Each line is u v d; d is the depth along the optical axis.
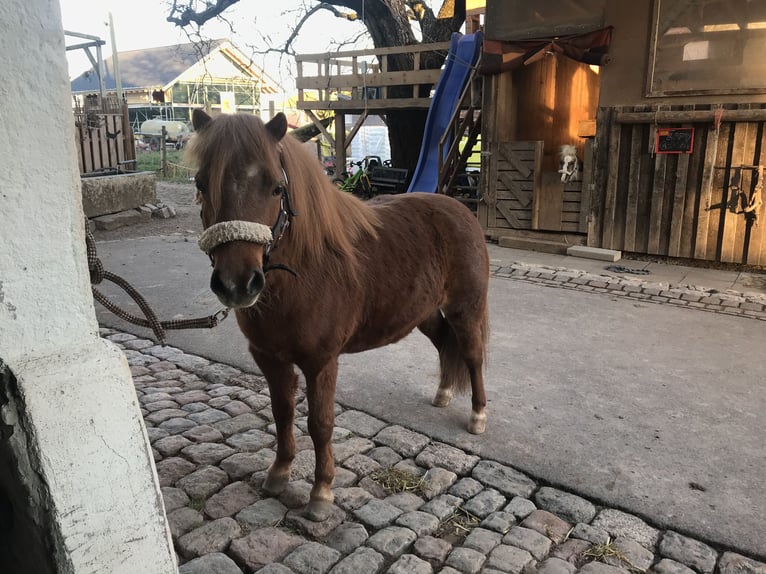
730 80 6.32
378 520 2.36
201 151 1.87
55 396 1.31
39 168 1.30
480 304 3.03
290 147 2.09
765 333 4.64
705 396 3.54
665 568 2.12
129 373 1.45
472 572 2.08
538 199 7.70
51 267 1.35
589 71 10.47
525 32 7.48
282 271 2.06
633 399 3.49
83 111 9.83
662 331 4.69
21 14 1.23
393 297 2.53
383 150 27.94
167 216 9.58
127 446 1.43
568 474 2.71
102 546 1.41
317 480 2.39
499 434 3.08
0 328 1.29
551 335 4.60
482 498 2.53
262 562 2.12
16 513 1.47
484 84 7.89
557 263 6.98
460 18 11.80
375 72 11.83
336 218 2.26
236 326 4.70
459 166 9.41
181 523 2.32
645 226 7.04
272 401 2.44
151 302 5.27
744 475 2.71
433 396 3.53
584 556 2.19
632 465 2.79
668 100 6.70
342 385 3.67
